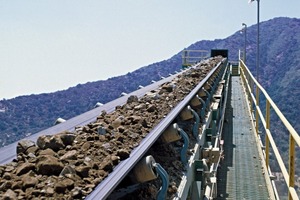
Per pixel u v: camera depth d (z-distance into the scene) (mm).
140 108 5969
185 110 6051
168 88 8406
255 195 7336
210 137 7000
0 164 3129
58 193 2695
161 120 5238
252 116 12977
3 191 2650
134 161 3203
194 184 5141
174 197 3848
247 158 9422
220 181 8016
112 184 2770
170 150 4910
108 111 6004
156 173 3559
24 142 3451
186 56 29312
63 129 4465
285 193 6125
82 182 2904
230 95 19062
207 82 10445
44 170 2967
